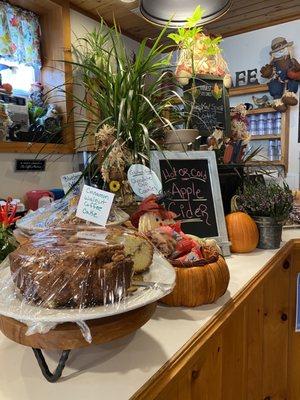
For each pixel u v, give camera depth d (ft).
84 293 1.65
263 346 3.93
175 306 2.53
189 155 3.93
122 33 9.68
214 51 5.07
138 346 1.95
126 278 1.78
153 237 2.65
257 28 9.70
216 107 5.09
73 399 1.49
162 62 4.18
